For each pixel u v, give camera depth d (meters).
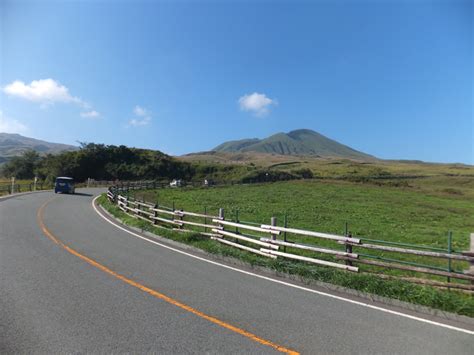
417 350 5.02
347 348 4.98
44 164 81.00
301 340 5.20
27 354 4.47
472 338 5.55
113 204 26.02
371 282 7.84
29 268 8.59
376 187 55.16
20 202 26.70
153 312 6.04
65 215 20.33
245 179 76.44
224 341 5.04
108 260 9.85
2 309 5.92
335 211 27.36
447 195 48.31
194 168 98.19
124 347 4.73
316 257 11.46
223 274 8.98
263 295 7.35
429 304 6.94
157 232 14.86
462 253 8.13
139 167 86.25
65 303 6.31
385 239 16.08
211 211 25.02
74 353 4.53
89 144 85.75
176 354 4.59
